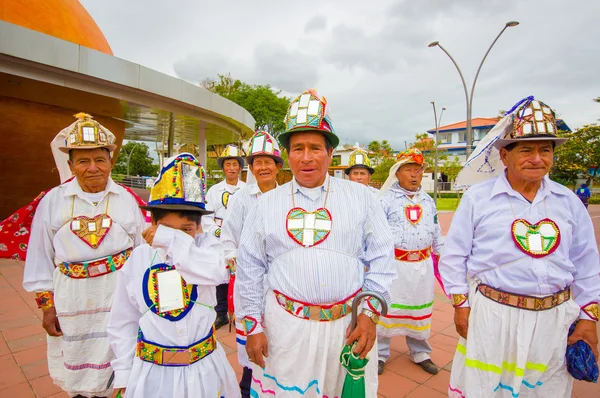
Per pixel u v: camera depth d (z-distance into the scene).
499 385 2.21
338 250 1.87
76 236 2.61
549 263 2.11
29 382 3.25
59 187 2.74
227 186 5.11
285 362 1.88
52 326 2.66
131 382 1.79
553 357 2.15
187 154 1.97
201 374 1.89
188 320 1.89
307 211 1.93
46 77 8.43
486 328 2.20
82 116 2.63
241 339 2.79
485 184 2.33
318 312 1.85
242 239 2.05
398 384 3.33
